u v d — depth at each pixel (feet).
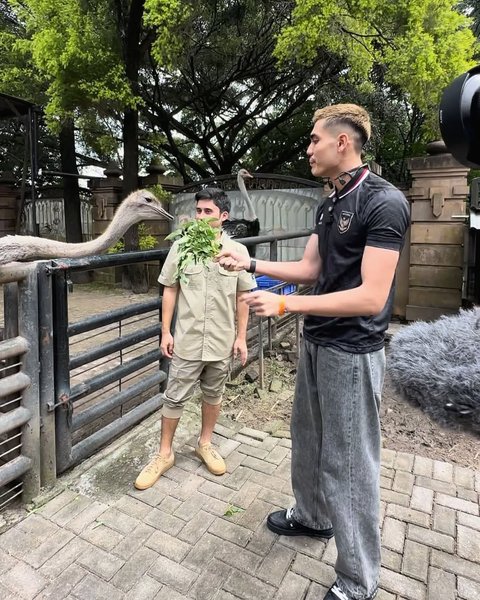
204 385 7.66
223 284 7.11
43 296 6.77
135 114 24.02
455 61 18.04
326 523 6.16
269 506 6.93
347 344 4.81
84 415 7.88
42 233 32.45
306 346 5.39
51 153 39.42
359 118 4.60
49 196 33.04
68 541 6.19
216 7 23.86
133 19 21.31
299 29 16.98
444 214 17.31
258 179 24.47
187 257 6.19
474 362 10.44
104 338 16.17
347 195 4.67
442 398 9.86
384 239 4.32
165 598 5.35
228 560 5.90
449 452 8.73
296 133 35.45
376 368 4.89
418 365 10.76
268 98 33.91
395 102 27.07
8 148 40.50
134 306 8.78
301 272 5.58
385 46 19.17
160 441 8.35
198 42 26.00
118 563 5.84
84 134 25.46
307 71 25.43
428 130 20.47
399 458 8.33
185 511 6.81
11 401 6.55
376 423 5.00
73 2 19.80
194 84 31.45
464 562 5.92
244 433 9.09
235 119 34.78
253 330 12.72
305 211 23.50
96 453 8.30
